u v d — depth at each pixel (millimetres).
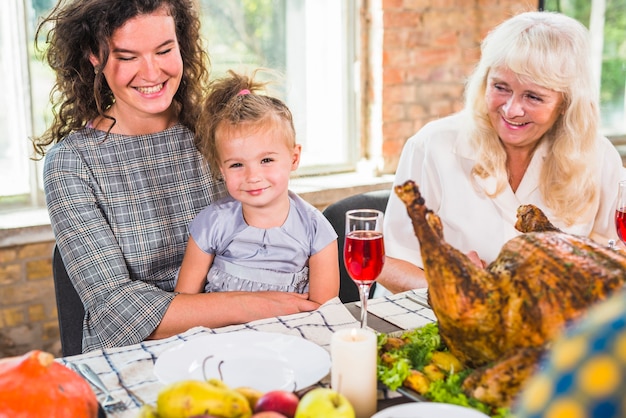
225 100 1619
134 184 1625
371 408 880
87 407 807
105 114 1623
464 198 1778
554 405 322
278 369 997
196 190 1693
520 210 1062
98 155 1604
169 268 1670
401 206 1817
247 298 1418
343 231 1853
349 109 3189
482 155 1728
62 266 1580
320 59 3119
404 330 1179
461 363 968
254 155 1468
